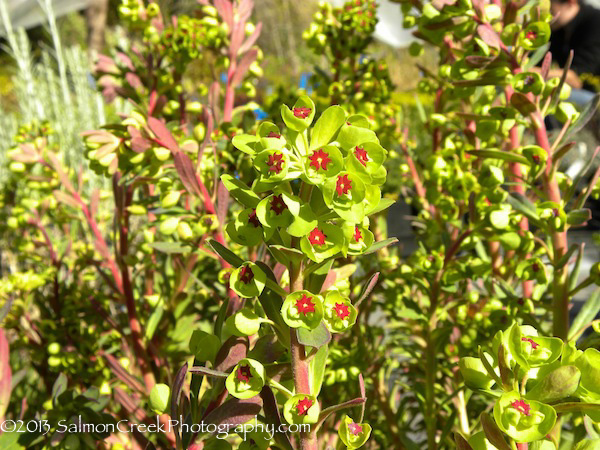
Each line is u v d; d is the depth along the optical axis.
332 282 0.28
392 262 0.50
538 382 0.24
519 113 0.39
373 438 0.51
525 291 0.46
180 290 0.52
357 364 0.48
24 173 0.49
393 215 0.92
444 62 0.57
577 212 0.37
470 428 0.49
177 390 0.26
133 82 0.55
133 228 0.84
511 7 0.41
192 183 0.40
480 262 0.44
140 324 0.50
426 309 0.51
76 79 1.64
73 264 0.60
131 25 0.56
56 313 0.52
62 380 0.38
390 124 0.63
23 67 1.63
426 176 0.49
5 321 0.49
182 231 0.40
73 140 1.44
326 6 0.63
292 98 0.63
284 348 0.28
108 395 0.43
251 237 0.25
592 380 0.24
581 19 1.45
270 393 0.26
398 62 4.25
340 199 0.23
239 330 0.26
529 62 0.42
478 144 0.49
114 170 0.40
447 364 0.49
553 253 0.39
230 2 0.53
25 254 0.55
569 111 0.38
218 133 0.51
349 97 0.63
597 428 0.29
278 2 6.53
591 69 1.47
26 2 2.26
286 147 0.24
